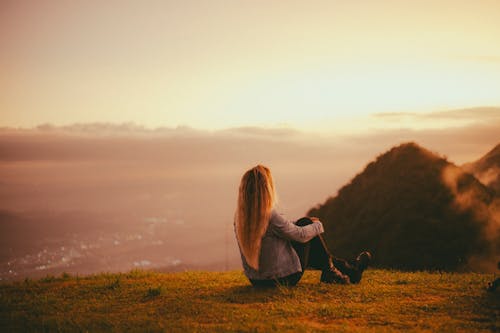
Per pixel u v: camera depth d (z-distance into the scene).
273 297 6.85
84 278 10.45
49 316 6.63
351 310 6.20
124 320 6.19
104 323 6.06
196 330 5.54
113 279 9.77
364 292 7.08
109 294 7.92
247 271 7.23
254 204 6.83
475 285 7.54
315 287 7.34
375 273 10.16
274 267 6.97
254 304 6.64
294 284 7.25
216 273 10.81
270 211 6.81
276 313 6.20
